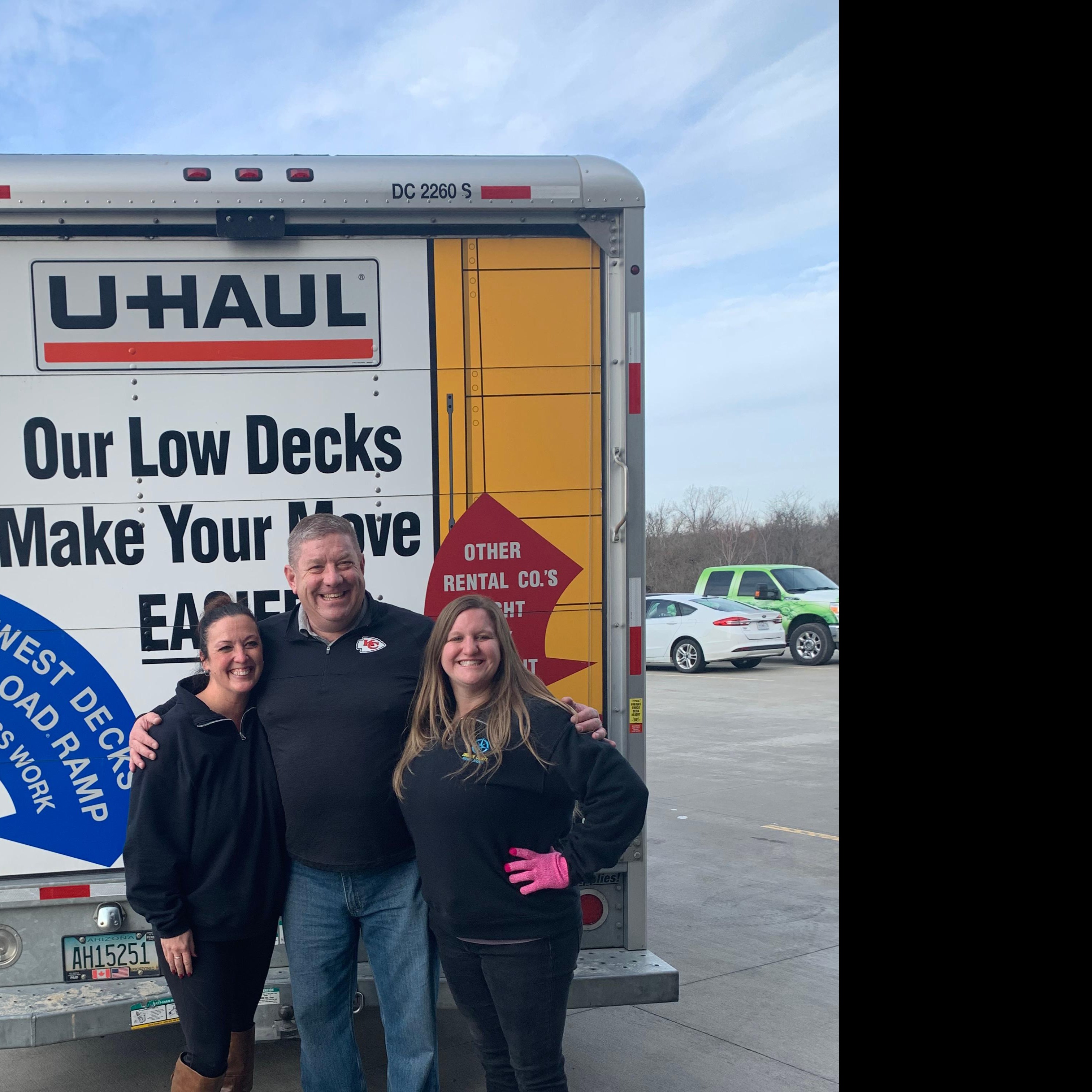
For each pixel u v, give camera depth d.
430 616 2.96
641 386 3.00
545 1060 2.44
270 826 2.56
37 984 2.85
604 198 2.94
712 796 7.70
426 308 2.93
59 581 2.85
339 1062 2.67
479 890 2.37
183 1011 2.54
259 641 2.54
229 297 2.87
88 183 2.77
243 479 2.89
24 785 2.85
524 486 2.98
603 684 3.03
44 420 2.82
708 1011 3.97
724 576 17.45
